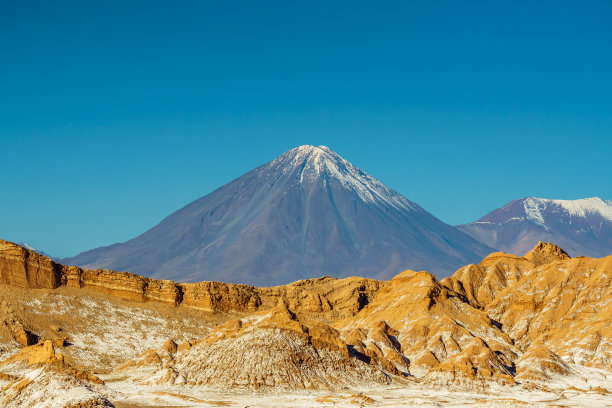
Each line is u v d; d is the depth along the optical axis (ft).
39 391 549.95
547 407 636.89
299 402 649.20
